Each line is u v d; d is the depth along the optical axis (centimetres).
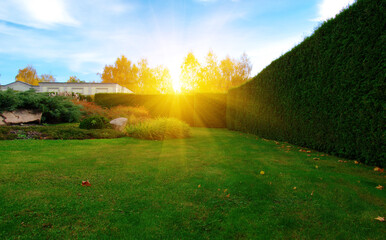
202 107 1439
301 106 563
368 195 226
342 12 418
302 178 283
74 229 153
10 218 163
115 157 396
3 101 780
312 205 202
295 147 549
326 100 461
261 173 304
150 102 1664
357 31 379
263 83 815
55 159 358
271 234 153
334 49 438
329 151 455
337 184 259
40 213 173
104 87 2494
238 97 1116
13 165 309
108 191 227
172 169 323
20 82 2603
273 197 221
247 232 155
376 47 339
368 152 356
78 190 226
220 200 211
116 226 159
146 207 192
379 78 332
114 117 1148
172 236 148
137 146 531
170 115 1605
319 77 486
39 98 893
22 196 204
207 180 272
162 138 679
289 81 627
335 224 168
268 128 764
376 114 339
